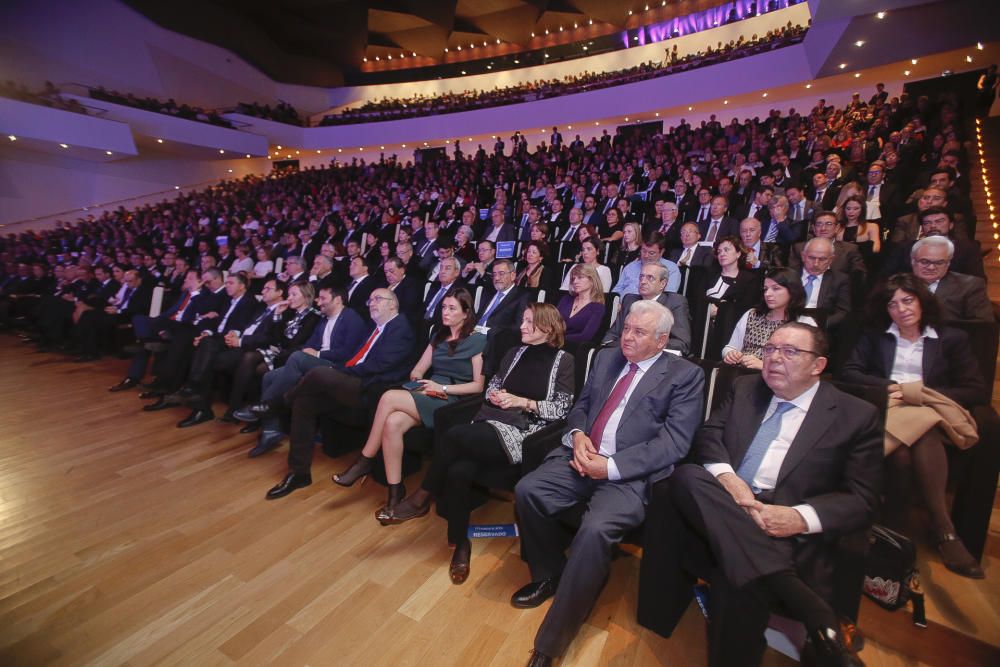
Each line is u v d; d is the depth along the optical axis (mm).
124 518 2014
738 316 2424
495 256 4281
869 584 1364
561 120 11820
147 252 8000
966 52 7863
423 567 1724
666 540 1373
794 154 6926
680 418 1525
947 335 1685
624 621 1481
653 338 1589
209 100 13852
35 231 10531
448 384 2297
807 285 2512
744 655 1198
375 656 1347
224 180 14023
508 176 9094
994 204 4230
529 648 1380
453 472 1700
